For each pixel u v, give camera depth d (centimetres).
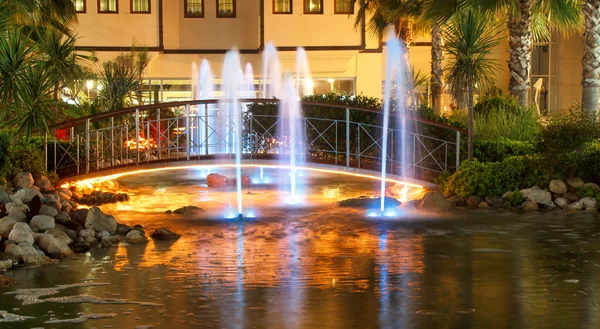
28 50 1338
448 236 1103
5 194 1159
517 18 1977
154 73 3291
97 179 1723
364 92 3347
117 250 1016
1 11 1360
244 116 1806
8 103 1333
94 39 3156
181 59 3300
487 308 719
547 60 3584
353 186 1739
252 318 690
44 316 700
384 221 1241
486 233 1124
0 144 1449
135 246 1044
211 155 1664
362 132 1714
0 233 1000
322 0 3253
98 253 996
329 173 1980
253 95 3309
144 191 1669
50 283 830
